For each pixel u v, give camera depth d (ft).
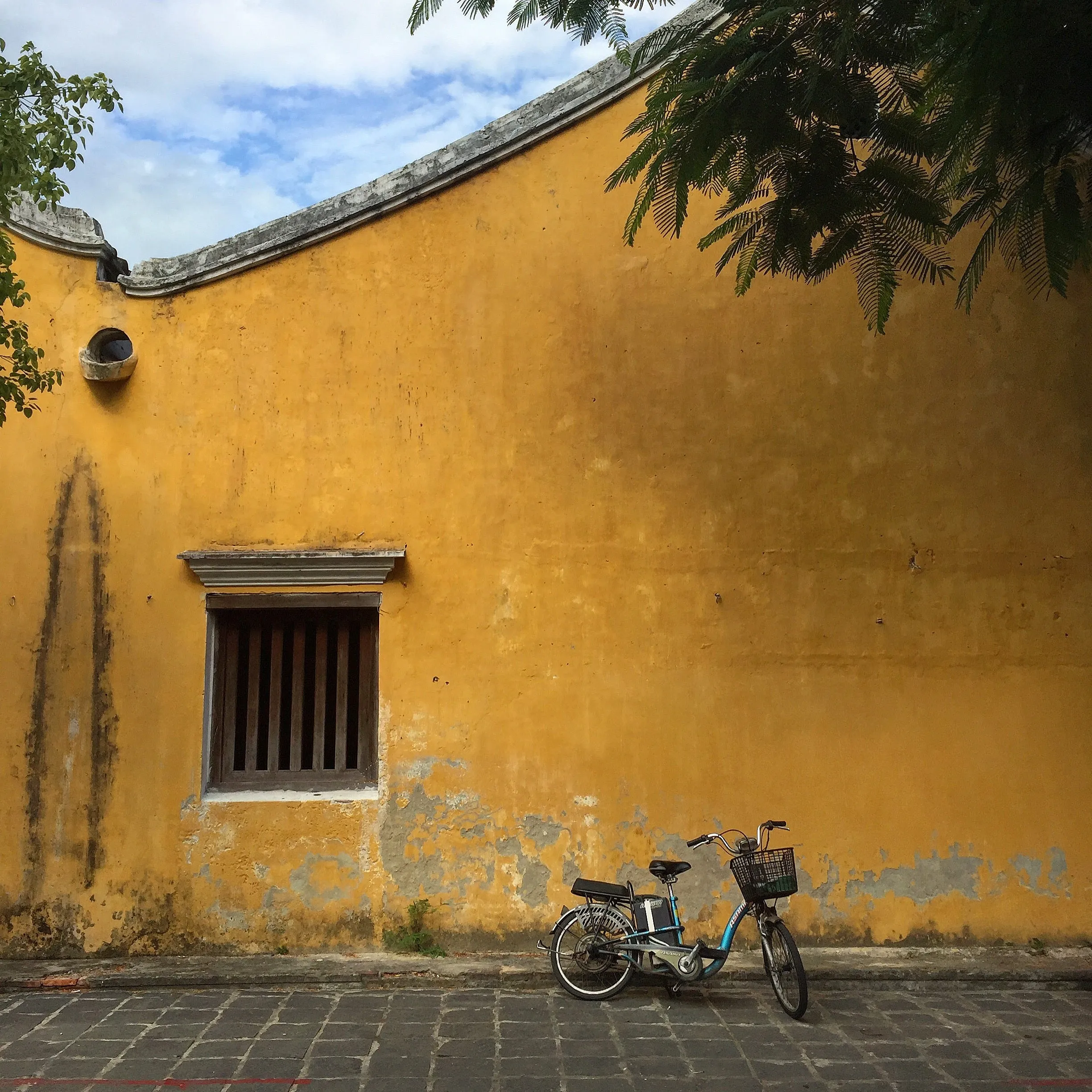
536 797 22.94
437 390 23.93
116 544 23.21
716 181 15.69
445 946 22.45
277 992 20.58
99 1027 18.62
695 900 22.76
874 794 23.32
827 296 24.56
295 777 23.22
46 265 23.81
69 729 22.67
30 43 19.15
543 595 23.50
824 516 24.03
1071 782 23.58
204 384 23.71
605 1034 18.37
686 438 24.07
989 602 24.03
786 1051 17.65
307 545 23.35
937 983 21.24
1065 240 15.49
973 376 24.58
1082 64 13.17
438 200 24.41
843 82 13.79
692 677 23.44
